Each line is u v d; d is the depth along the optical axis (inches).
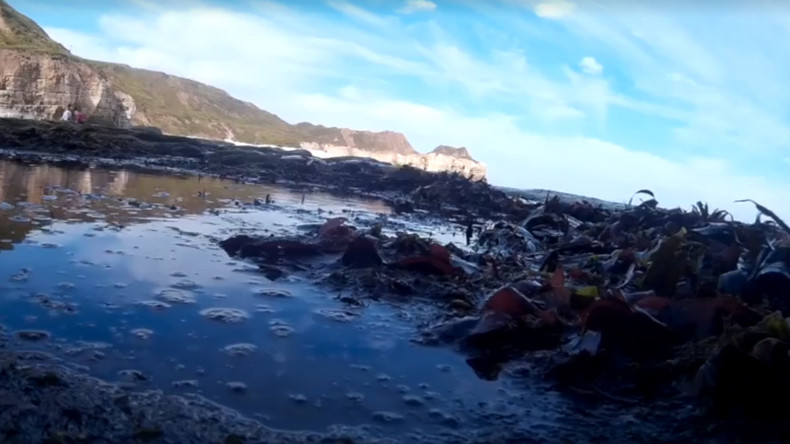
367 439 68.6
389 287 131.6
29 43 2588.6
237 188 345.1
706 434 73.2
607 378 87.5
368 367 89.1
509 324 104.4
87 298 107.6
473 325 105.0
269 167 504.7
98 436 62.6
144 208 220.5
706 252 148.9
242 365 85.7
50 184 262.4
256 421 70.4
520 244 220.4
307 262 151.9
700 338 97.9
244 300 115.8
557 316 105.9
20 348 83.5
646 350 95.1
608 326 96.6
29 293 107.0
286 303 116.3
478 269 158.2
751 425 74.9
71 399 68.9
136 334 93.2
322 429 70.1
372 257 150.4
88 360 82.0
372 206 343.9
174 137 610.9
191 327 98.7
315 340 98.1
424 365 91.5
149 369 81.4
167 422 67.1
